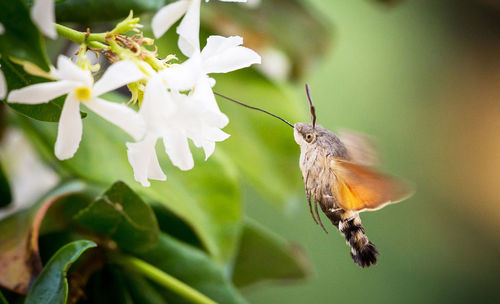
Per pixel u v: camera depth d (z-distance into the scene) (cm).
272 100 33
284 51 34
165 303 28
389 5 37
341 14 70
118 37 25
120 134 29
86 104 24
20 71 24
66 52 30
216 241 29
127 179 28
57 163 28
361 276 63
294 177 33
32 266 26
